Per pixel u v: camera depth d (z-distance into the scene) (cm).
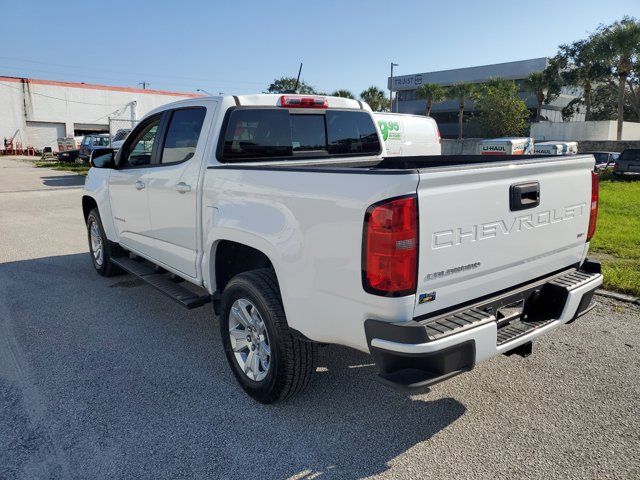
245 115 391
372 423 318
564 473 271
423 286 250
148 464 279
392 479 267
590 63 4353
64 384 367
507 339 283
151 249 476
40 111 4822
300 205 287
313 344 318
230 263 391
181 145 416
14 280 628
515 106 4647
